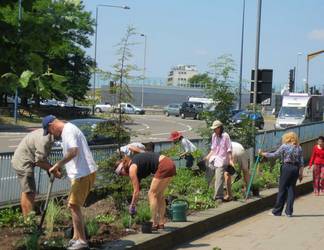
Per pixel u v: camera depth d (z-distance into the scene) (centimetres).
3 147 2850
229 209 1177
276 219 1240
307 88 7212
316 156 1745
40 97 364
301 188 1747
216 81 1639
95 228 830
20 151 925
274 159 1958
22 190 927
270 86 1789
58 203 988
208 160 1290
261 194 1436
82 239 736
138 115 8200
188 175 1386
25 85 349
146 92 12781
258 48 1800
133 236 848
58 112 5812
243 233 1060
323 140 1736
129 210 945
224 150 1280
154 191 906
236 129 1641
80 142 730
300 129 2536
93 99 1099
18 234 790
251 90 1819
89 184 739
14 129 4316
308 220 1231
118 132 1094
